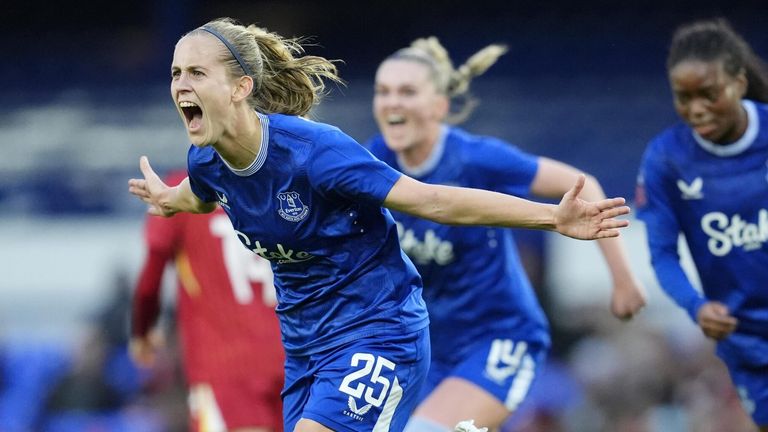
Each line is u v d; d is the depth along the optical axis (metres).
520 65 57.75
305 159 14.05
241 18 60.53
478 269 20.00
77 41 60.72
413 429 19.55
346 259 14.70
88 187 48.31
